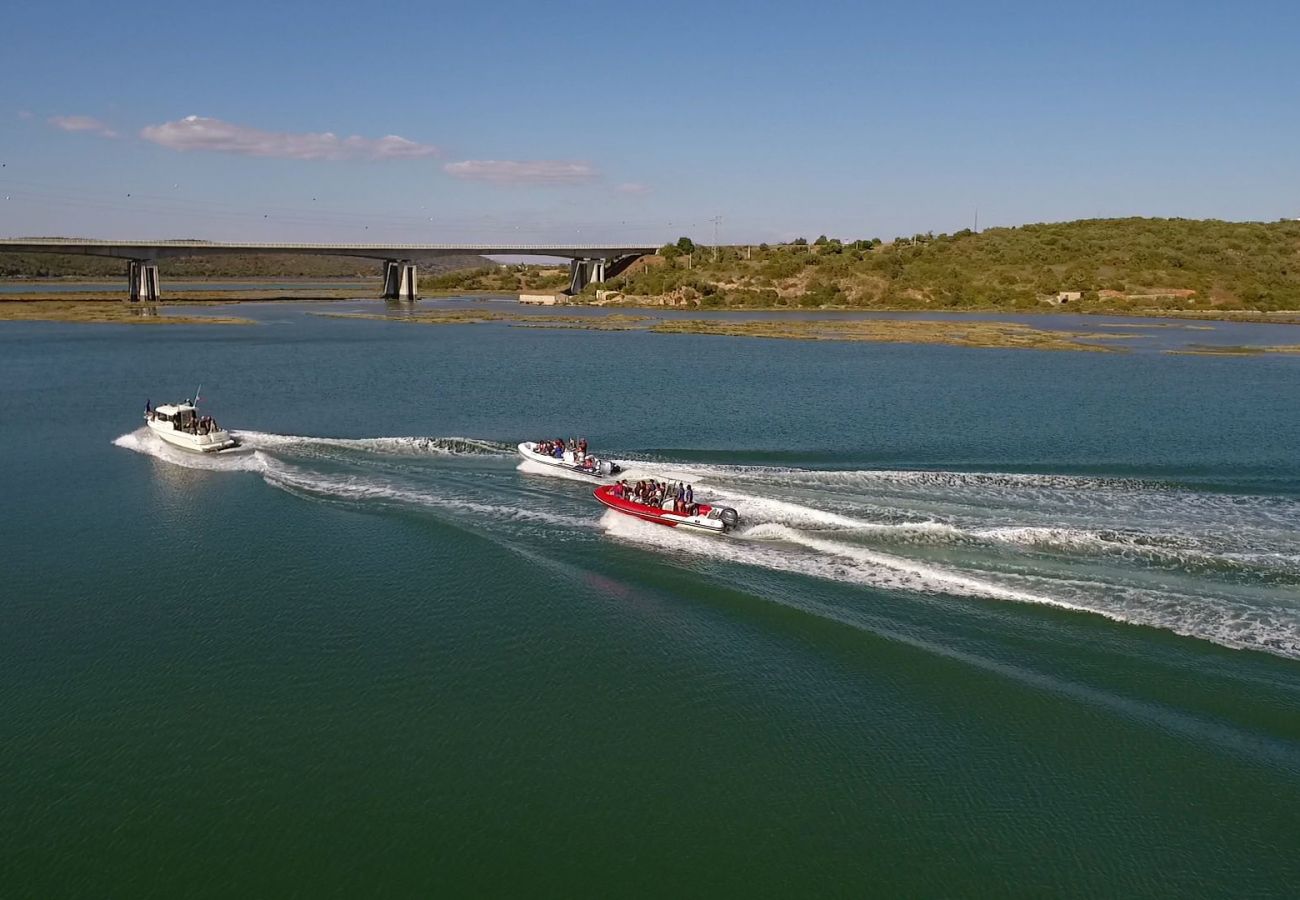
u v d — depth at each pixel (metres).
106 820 25.14
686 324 173.88
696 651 33.66
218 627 35.44
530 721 29.47
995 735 28.56
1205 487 50.44
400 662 32.88
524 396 85.50
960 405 80.38
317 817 25.28
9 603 37.50
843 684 31.36
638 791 26.33
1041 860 23.77
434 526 45.72
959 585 37.47
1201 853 23.88
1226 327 173.62
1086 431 67.75
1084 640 33.34
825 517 44.94
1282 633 33.28
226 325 173.12
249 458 58.88
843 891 22.80
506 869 23.53
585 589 38.62
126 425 71.38
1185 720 28.91
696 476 52.28
